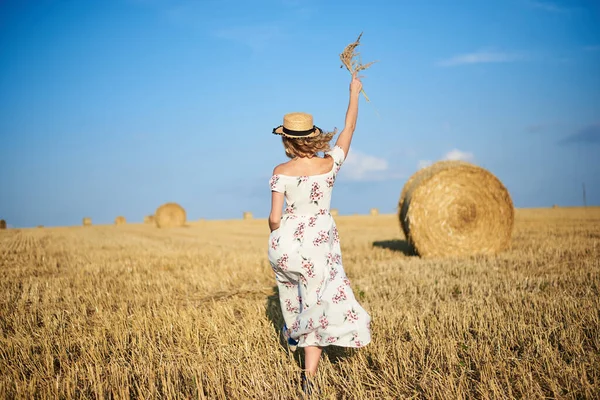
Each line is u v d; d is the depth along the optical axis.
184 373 4.11
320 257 3.73
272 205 3.75
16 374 4.15
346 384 3.81
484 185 11.84
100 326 5.67
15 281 8.87
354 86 4.05
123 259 12.05
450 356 4.20
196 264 10.80
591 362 3.89
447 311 5.61
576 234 14.71
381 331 5.00
